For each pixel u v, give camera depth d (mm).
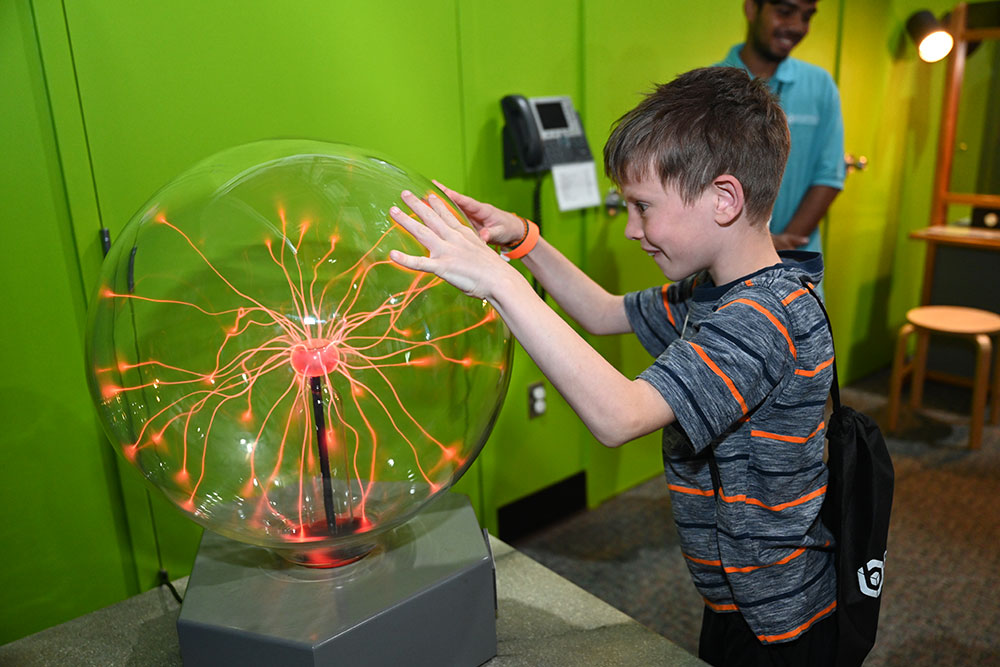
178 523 1572
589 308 1082
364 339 625
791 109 2303
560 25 1918
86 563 1487
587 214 2109
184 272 609
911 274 3512
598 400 657
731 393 709
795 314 769
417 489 677
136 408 618
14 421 1345
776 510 835
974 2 3047
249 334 607
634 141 774
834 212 2906
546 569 951
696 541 915
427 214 648
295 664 618
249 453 619
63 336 1352
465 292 642
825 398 817
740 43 2354
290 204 629
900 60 3000
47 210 1283
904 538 2191
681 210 778
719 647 1026
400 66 1631
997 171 3131
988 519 2279
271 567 722
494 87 1834
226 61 1389
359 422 637
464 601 712
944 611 1879
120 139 1309
